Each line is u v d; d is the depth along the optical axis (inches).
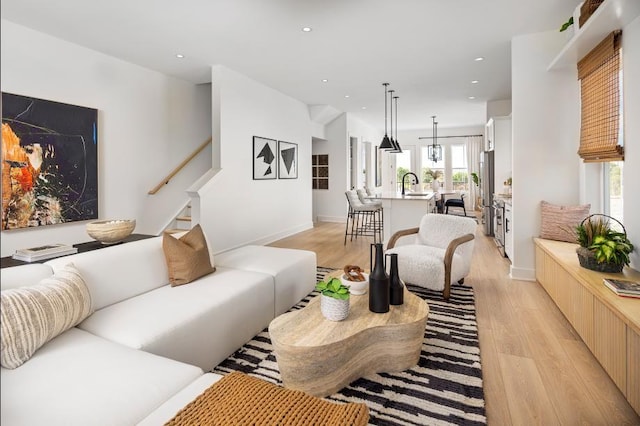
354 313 88.1
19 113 130.8
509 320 114.0
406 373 84.0
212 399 49.0
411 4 122.3
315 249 223.8
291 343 72.7
